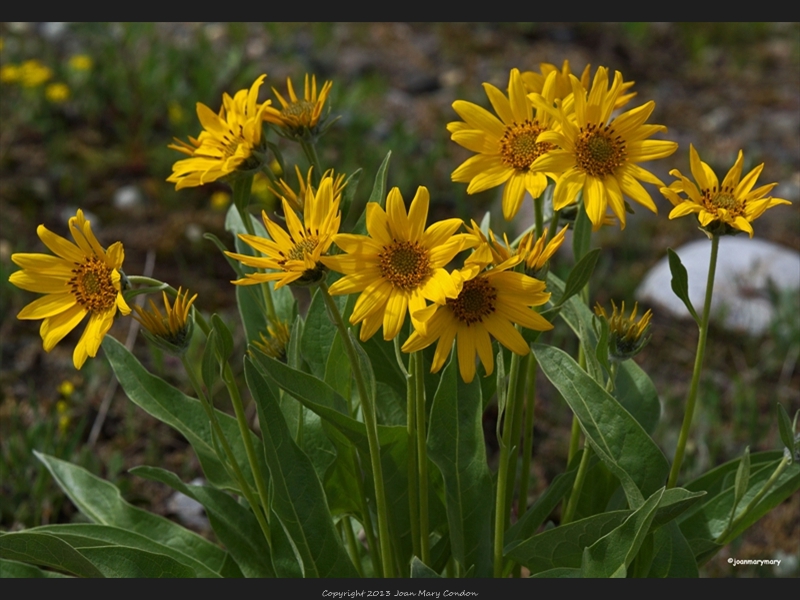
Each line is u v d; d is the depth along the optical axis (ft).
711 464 10.44
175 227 14.32
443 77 19.76
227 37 19.86
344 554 6.32
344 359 6.68
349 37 20.99
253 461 6.31
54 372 11.73
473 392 6.32
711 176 5.83
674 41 23.49
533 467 10.71
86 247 5.54
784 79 21.85
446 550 6.98
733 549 9.29
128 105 16.46
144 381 7.57
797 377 12.37
